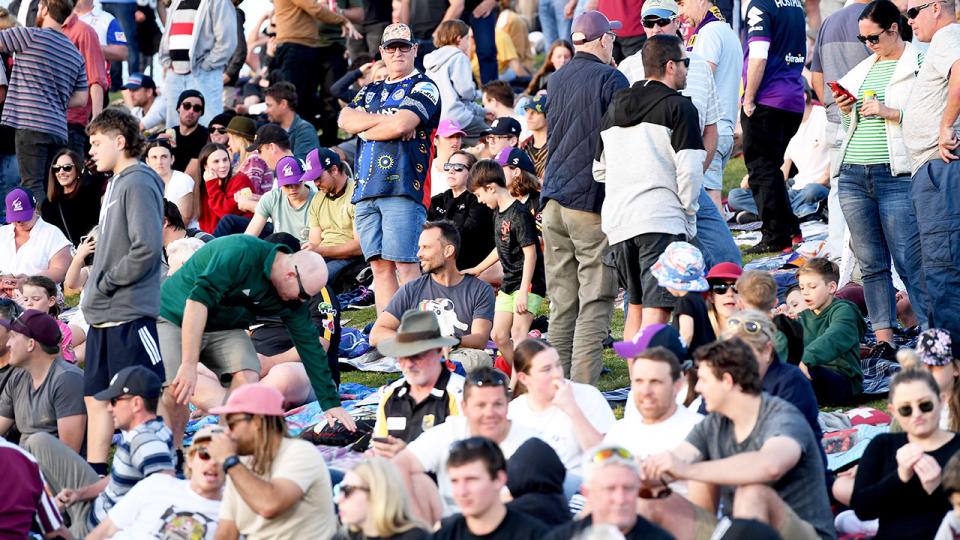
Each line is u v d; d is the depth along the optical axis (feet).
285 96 168.45
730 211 156.56
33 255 137.28
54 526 76.74
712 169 129.80
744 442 62.90
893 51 105.60
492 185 109.60
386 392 82.53
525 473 64.90
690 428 68.08
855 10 124.88
